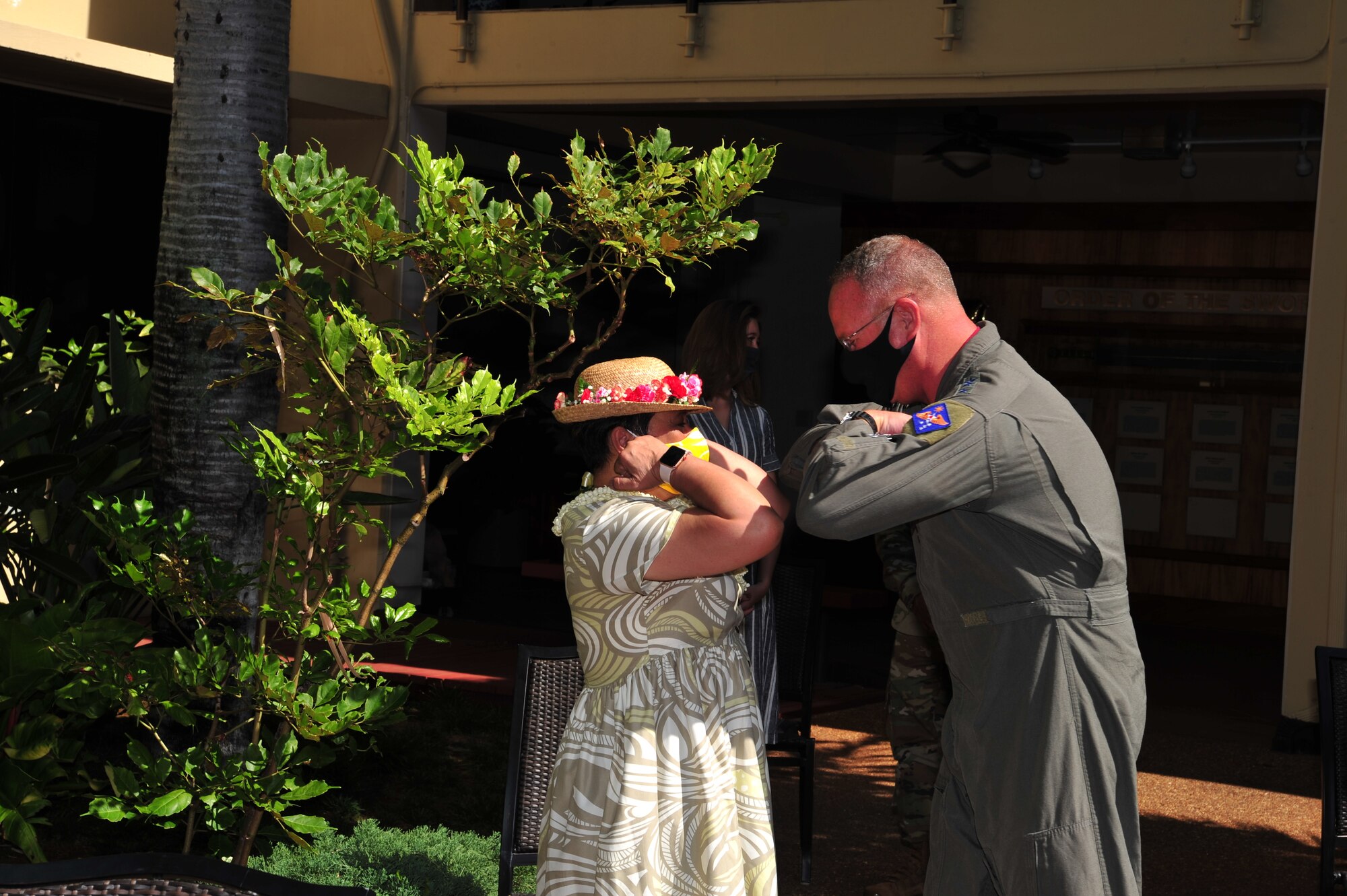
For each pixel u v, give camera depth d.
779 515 2.60
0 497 4.90
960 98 7.93
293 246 9.16
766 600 4.29
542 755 3.15
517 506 10.94
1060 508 2.45
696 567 2.30
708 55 8.47
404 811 5.15
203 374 4.34
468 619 9.71
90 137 8.53
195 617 4.06
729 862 2.31
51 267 8.36
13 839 3.94
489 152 10.32
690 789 2.33
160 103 8.59
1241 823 5.47
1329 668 3.27
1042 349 13.62
